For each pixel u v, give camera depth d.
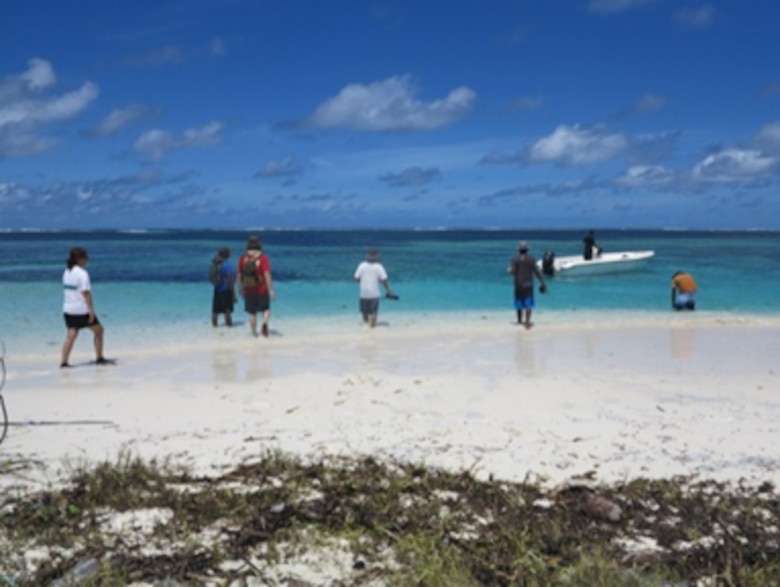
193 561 4.18
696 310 18.62
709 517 4.86
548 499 5.18
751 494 5.30
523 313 17.91
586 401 8.47
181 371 10.69
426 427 7.21
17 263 37.03
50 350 12.65
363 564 4.16
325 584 3.94
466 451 6.34
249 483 5.50
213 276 15.34
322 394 8.91
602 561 4.03
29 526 4.62
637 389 9.20
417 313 17.94
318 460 6.08
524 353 12.25
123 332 14.77
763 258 41.16
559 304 19.77
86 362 11.50
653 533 4.62
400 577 3.97
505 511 4.95
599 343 13.38
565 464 5.98
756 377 10.06
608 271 28.12
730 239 89.12
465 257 43.75
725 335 14.37
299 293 22.53
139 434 7.05
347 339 13.89
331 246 66.00
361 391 9.05
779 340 13.71
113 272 30.66
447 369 10.74
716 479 5.62
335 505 4.97
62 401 8.66
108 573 3.93
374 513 4.82
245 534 4.52
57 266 34.59
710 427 7.21
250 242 14.14
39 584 3.82
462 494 5.25
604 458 6.15
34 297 21.06
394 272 31.12
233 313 17.73
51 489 5.32
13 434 7.06
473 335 14.39
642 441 6.68
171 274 29.62
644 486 5.38
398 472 5.73
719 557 4.22
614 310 18.53
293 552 4.31
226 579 3.98
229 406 8.32
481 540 4.47
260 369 10.84
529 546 4.38
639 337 14.12
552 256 26.62
